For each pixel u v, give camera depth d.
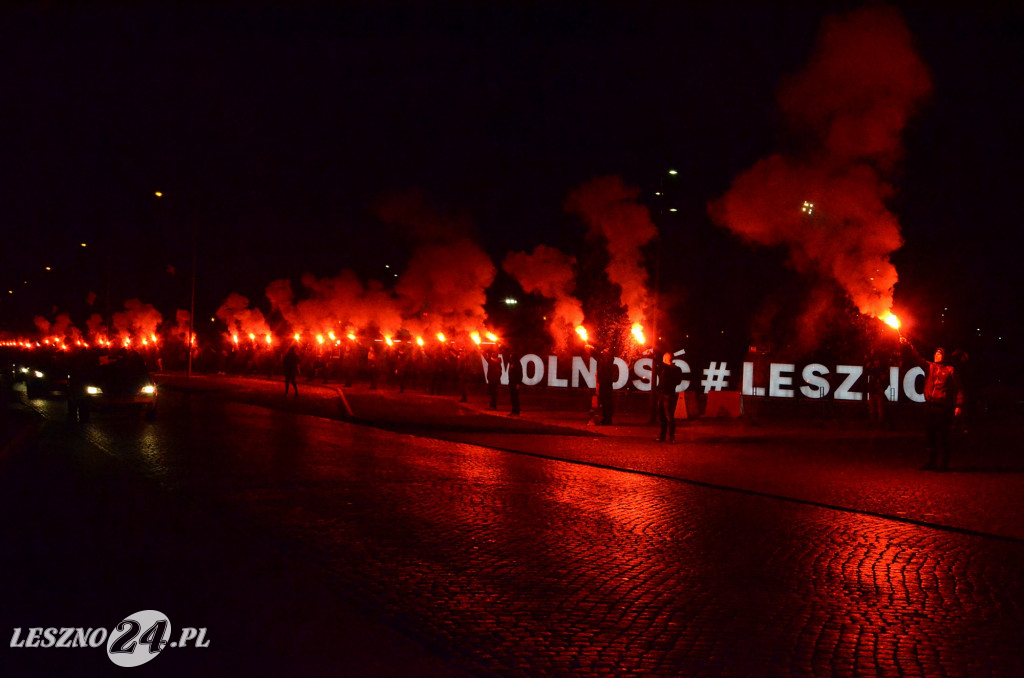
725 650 5.95
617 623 6.51
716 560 8.66
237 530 9.41
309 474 13.62
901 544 9.62
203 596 7.00
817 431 22.80
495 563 8.28
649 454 17.45
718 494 12.90
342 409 26.78
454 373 44.81
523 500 11.83
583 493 12.60
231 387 40.16
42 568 7.78
